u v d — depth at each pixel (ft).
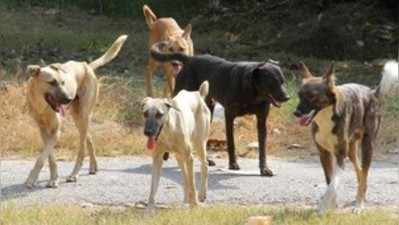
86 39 74.43
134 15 91.56
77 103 38.19
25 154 43.93
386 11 80.12
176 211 31.76
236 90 40.60
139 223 29.99
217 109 53.98
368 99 33.68
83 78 38.09
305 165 43.57
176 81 43.50
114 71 63.36
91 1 93.61
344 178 39.01
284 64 69.31
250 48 76.23
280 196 35.83
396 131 50.06
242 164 43.06
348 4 80.64
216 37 81.76
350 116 32.60
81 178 38.32
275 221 30.53
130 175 39.11
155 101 31.30
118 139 46.73
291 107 52.85
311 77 32.58
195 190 33.22
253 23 83.66
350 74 66.18
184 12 91.04
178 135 32.04
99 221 30.22
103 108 51.44
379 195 36.06
